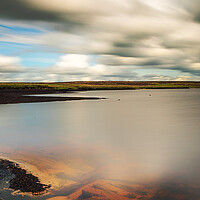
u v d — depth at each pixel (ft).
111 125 59.57
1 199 18.37
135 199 19.56
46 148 35.45
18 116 75.41
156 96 221.87
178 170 26.55
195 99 174.60
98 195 20.03
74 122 64.18
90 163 28.50
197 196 20.17
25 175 22.99
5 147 35.63
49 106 111.24
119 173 25.39
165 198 19.83
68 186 21.52
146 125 59.88
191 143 40.14
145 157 31.53
